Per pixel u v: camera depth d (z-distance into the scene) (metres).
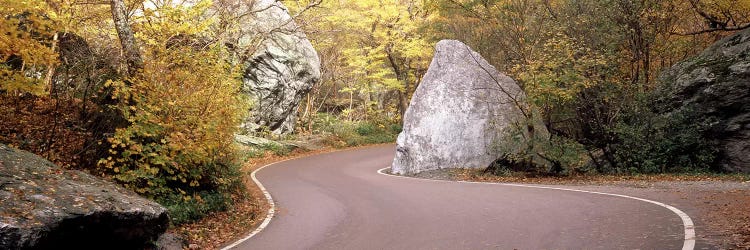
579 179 17.09
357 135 38.00
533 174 18.83
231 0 22.86
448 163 22.59
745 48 17.62
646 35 20.38
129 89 10.27
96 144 10.71
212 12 23.28
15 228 5.64
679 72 19.11
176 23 16.30
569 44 19.02
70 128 10.92
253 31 27.28
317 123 38.34
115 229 7.03
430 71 24.44
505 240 7.87
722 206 9.46
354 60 37.16
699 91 17.80
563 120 20.25
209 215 10.95
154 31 15.19
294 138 33.66
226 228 10.23
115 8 11.55
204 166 11.94
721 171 16.73
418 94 24.09
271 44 29.19
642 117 18.03
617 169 17.92
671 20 21.11
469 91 23.33
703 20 23.19
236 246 8.66
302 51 31.92
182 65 12.62
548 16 24.47
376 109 45.88
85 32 14.65
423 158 22.67
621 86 18.30
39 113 11.20
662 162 17.41
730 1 20.34
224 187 12.51
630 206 10.17
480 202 12.02
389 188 15.93
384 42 38.00
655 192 12.17
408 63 43.19
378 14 37.16
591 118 18.91
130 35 11.65
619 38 20.48
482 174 20.06
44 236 5.92
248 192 14.70
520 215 9.94
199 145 10.84
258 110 29.56
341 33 36.47
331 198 14.09
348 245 8.30
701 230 7.52
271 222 10.91
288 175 20.61
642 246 6.88
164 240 8.28
